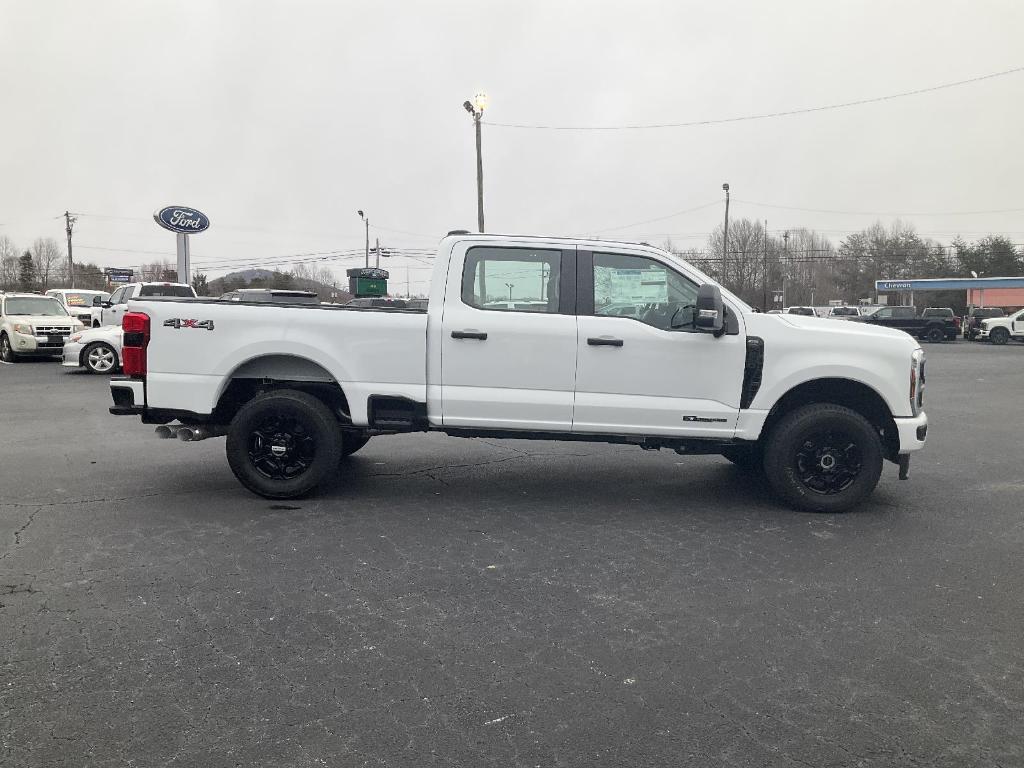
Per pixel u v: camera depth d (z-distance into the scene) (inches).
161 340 219.6
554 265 220.5
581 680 121.1
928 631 140.8
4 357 743.7
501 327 216.7
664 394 218.2
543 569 171.3
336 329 219.6
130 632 135.9
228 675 120.9
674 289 221.0
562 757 100.3
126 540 187.6
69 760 97.8
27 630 135.9
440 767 97.7
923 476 275.6
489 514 216.5
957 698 116.6
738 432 219.3
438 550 183.5
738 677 122.6
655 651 131.5
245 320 219.3
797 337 216.7
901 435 218.1
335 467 226.1
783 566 175.5
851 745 103.7
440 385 219.8
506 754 100.8
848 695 117.3
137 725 106.2
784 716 111.0
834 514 221.1
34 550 179.3
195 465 277.7
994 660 129.3
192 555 177.2
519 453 309.3
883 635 138.8
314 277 2704.2
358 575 165.9
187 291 761.0
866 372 215.2
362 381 220.5
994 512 225.1
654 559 179.2
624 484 256.4
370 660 126.7
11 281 3560.5
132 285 767.1
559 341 216.7
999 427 395.5
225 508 218.5
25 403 444.8
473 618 144.2
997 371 749.9
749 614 147.8
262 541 188.4
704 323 206.5
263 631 137.2
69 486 244.2
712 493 244.7
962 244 2704.2
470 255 221.1
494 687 118.4
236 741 102.7
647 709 112.6
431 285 222.5
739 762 99.6
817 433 218.2
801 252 3262.8
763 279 2674.7
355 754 100.3
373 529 199.9
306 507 221.1
